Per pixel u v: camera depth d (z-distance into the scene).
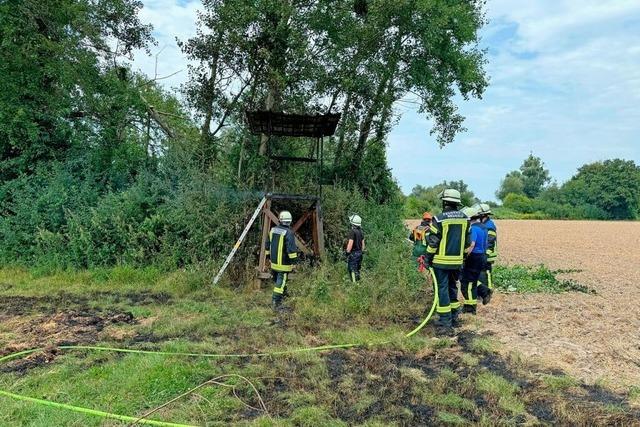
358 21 13.05
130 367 5.88
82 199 12.92
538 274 12.13
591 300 9.97
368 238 12.68
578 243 24.44
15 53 12.95
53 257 11.92
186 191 12.24
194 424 4.57
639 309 9.19
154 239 11.93
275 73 12.84
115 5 14.85
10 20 12.94
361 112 14.67
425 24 12.70
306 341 7.07
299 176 14.16
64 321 7.99
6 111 12.98
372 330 7.68
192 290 10.47
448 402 5.05
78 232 12.02
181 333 7.43
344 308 8.67
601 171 69.81
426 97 14.58
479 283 9.09
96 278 11.16
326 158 16.23
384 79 13.74
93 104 14.33
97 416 4.69
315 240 11.88
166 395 5.18
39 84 13.84
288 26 13.05
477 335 7.32
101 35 15.15
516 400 5.11
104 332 7.40
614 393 5.36
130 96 14.91
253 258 11.49
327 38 13.33
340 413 4.88
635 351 6.70
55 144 14.50
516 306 9.30
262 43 13.20
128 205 12.29
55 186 12.87
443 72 13.95
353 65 13.40
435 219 7.69
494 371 5.96
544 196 73.56
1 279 11.21
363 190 15.55
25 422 4.60
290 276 10.59
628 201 65.50
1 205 12.97
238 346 6.77
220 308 8.98
